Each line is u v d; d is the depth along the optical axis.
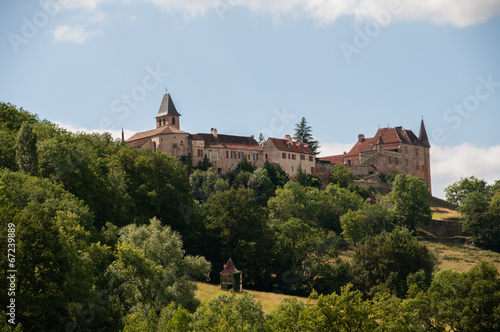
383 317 70.31
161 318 73.69
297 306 70.38
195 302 84.44
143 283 80.44
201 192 175.00
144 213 122.75
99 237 93.12
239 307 68.44
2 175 89.44
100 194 108.81
